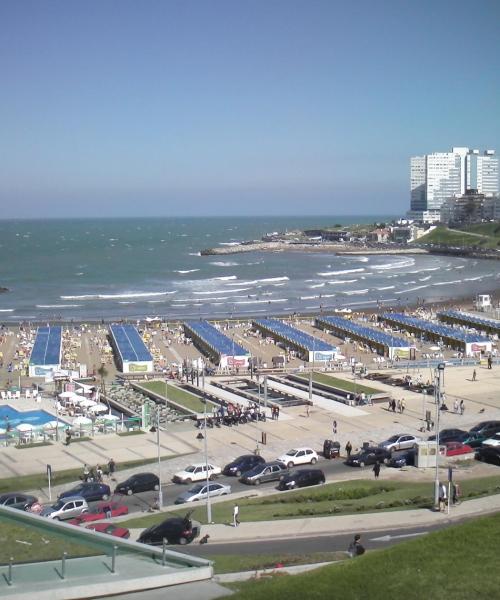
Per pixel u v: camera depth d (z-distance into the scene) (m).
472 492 47.00
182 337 134.75
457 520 40.62
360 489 50.47
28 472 59.91
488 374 98.88
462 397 86.06
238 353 111.50
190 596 23.97
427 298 198.88
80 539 26.88
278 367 108.44
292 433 71.69
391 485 51.97
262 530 40.00
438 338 129.62
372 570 26.48
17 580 23.69
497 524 30.55
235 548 36.94
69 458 63.94
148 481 55.22
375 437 70.19
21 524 28.41
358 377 97.81
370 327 145.25
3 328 145.62
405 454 60.47
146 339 131.88
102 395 88.81
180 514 46.44
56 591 22.95
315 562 32.66
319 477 54.94
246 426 74.44
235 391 90.25
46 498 53.50
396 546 28.84
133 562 25.45
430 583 25.36
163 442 68.88
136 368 106.88
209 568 25.17
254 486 55.97
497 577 25.75
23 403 85.31
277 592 24.78
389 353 117.75
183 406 81.06
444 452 60.81
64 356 117.00
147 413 75.62
